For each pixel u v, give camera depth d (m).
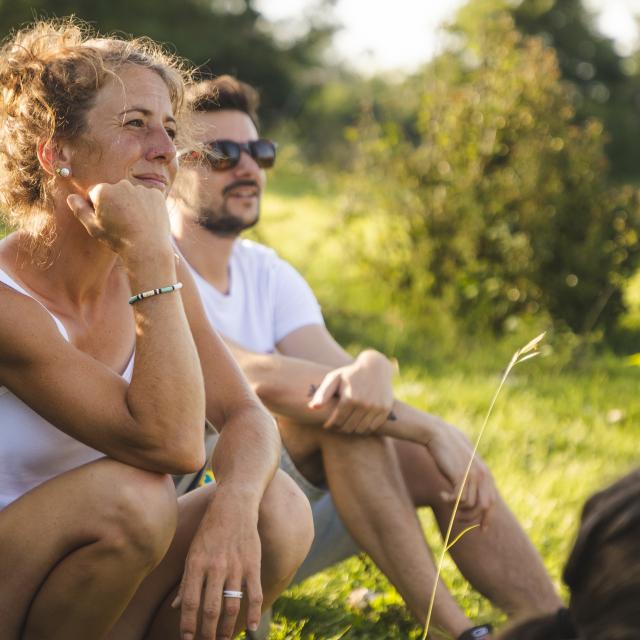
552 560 3.58
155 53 2.53
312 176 9.92
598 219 7.72
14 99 2.32
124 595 2.15
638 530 1.35
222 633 2.20
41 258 2.32
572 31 44.84
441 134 7.94
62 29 2.45
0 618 2.13
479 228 7.68
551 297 7.60
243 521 2.24
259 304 3.46
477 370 6.61
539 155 7.74
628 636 1.31
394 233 7.96
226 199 3.34
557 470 4.62
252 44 33.78
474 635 2.71
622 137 39.72
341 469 2.91
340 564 3.48
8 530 2.10
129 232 2.22
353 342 7.00
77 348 2.32
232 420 2.51
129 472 2.15
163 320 2.20
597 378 6.60
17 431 2.24
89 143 2.29
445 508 3.07
